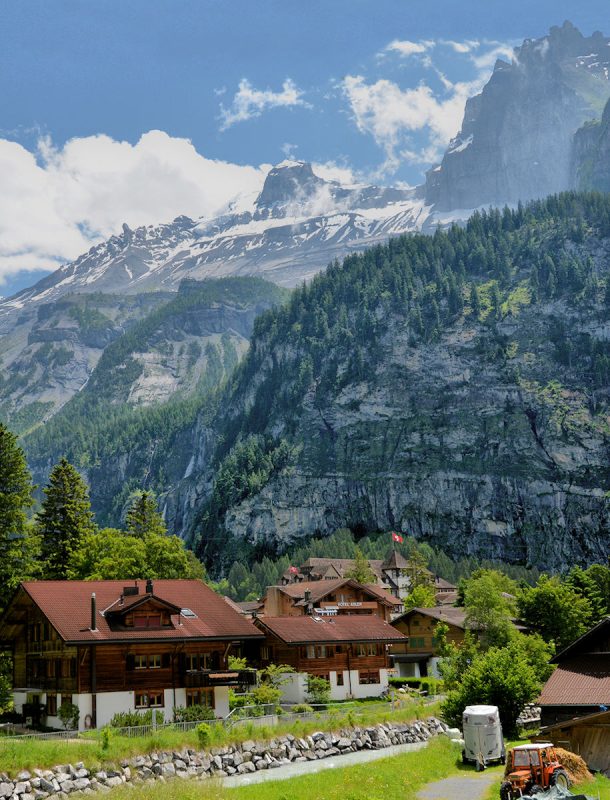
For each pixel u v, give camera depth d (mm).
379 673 89250
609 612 124625
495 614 96125
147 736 49719
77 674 63594
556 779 44375
